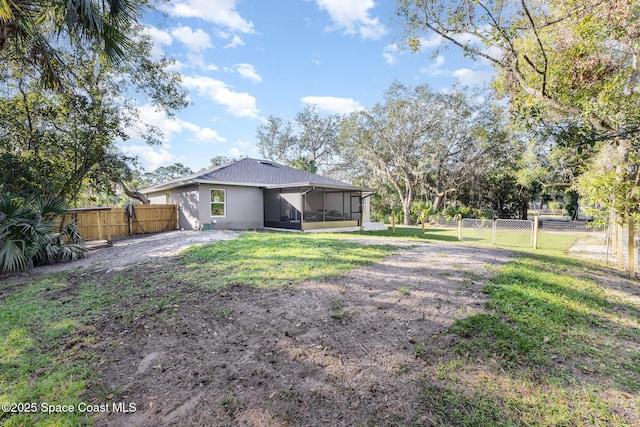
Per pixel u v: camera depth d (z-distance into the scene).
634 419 2.13
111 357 2.92
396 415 2.16
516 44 7.90
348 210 18.81
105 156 12.00
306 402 2.29
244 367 2.71
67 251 7.88
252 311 3.74
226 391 2.41
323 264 5.60
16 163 9.79
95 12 5.39
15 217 6.98
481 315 3.56
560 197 28.28
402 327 3.35
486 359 2.79
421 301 3.97
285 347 2.99
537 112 5.12
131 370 2.71
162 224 15.38
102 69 11.50
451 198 28.81
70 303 4.46
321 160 35.31
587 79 6.86
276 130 35.91
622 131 4.88
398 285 4.54
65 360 2.88
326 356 2.85
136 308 4.02
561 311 3.82
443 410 2.20
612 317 3.90
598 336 3.34
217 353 2.92
